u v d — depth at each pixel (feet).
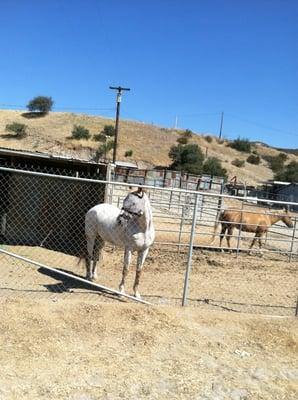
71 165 46.03
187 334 23.02
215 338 23.16
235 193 183.93
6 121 329.52
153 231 28.60
